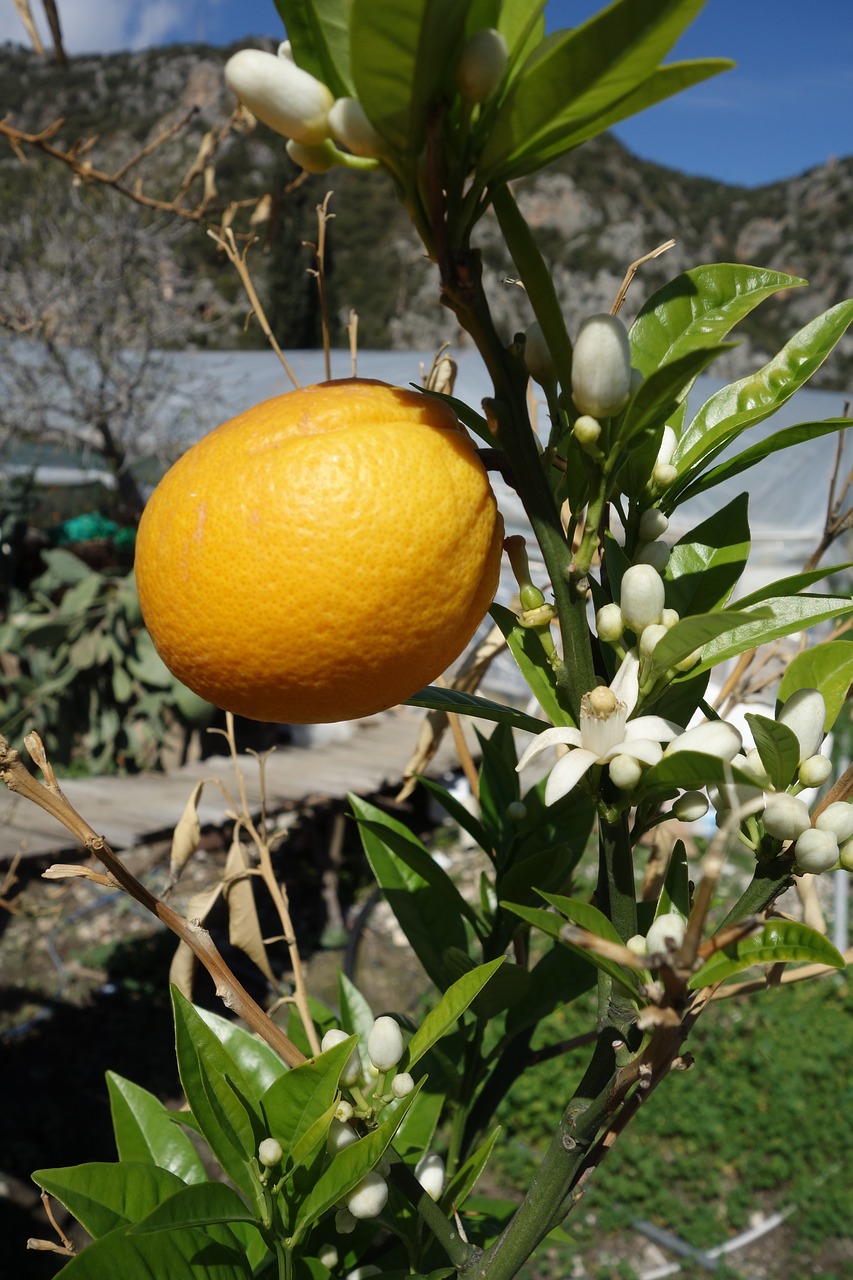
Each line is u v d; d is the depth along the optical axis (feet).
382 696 0.71
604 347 0.64
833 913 7.37
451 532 0.67
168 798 6.57
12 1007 6.77
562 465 0.80
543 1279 4.84
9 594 9.82
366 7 0.54
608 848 0.76
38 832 5.73
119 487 10.94
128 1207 0.87
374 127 0.62
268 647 0.66
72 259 9.96
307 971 7.27
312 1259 0.94
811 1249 5.08
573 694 0.75
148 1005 6.91
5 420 10.09
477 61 0.58
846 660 0.84
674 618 0.74
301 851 8.75
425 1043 0.80
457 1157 1.16
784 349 0.90
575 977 1.19
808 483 11.37
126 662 8.34
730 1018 6.71
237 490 0.65
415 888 1.24
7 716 8.11
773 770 0.75
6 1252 4.77
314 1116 0.81
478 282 0.67
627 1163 5.53
